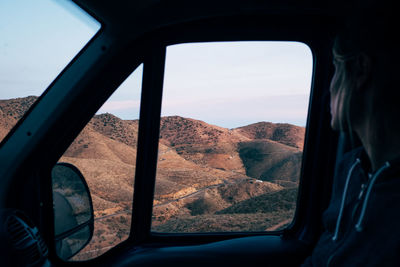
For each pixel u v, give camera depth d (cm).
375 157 70
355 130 73
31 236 138
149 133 217
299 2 185
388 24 65
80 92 180
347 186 91
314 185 232
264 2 185
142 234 224
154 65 205
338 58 75
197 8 186
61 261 184
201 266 179
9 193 163
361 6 71
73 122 182
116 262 193
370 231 67
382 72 65
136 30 186
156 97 212
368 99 68
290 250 185
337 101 76
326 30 205
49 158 174
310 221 234
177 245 226
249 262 180
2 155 162
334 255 76
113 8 167
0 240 121
